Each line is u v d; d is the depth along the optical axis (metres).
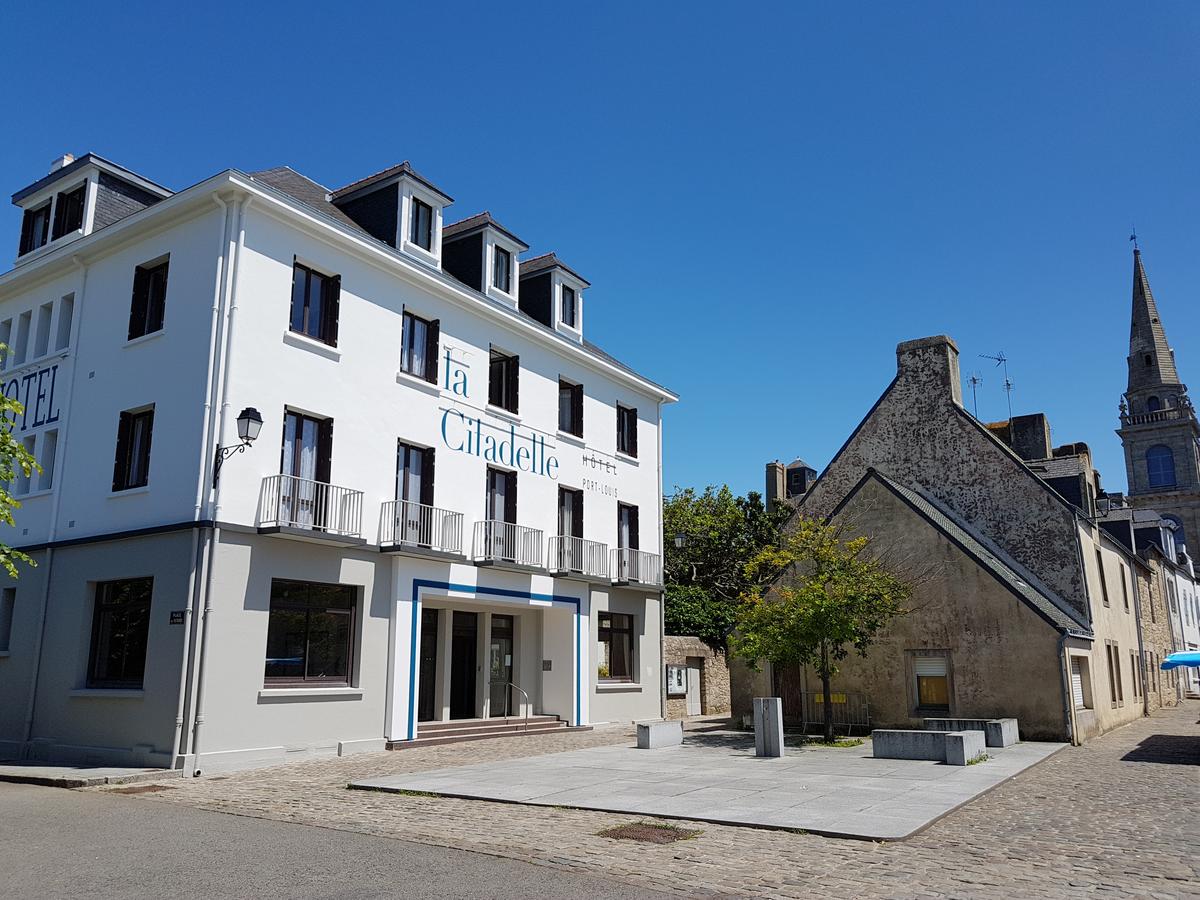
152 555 15.13
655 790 11.82
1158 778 13.48
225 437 15.16
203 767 13.95
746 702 22.34
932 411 24.30
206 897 6.46
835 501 25.28
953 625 20.02
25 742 16.03
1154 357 77.25
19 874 7.18
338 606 16.94
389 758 15.93
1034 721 18.88
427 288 19.73
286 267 16.70
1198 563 70.69
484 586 20.16
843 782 12.59
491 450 21.06
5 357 19.33
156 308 16.91
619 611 24.36
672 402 28.30
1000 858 7.95
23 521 17.64
